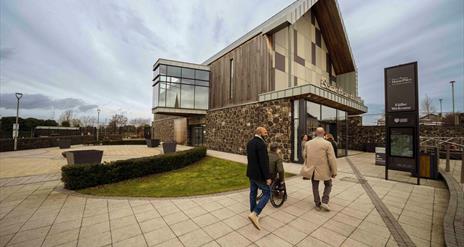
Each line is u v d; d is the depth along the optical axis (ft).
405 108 19.49
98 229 10.49
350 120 54.08
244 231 10.13
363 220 11.26
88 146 69.67
